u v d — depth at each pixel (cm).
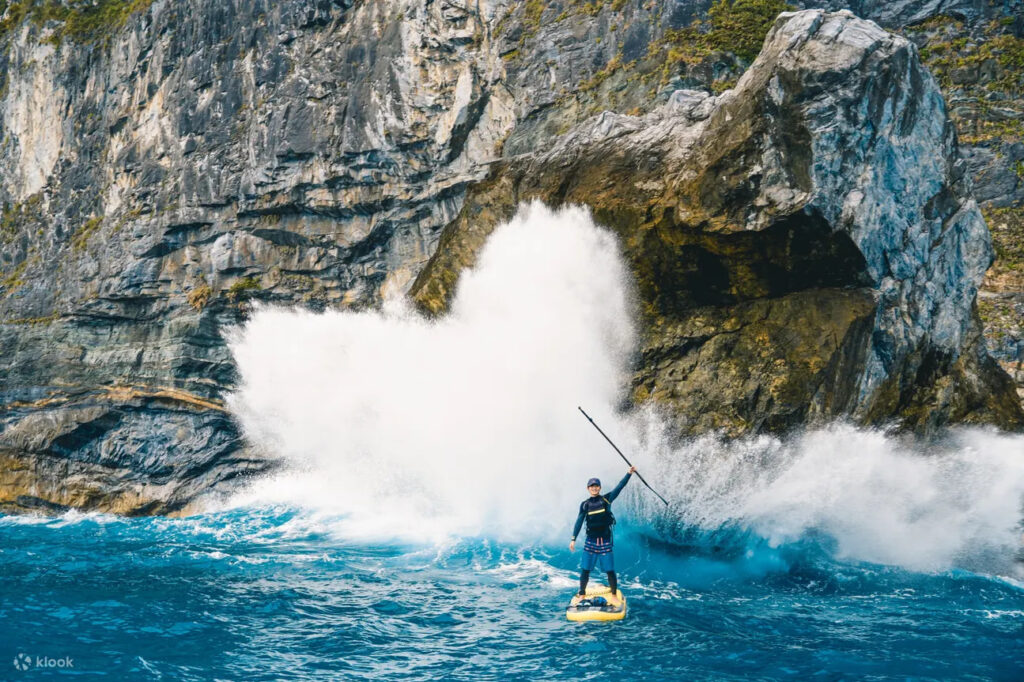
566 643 1014
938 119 1530
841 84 1411
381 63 2220
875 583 1340
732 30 1934
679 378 1550
